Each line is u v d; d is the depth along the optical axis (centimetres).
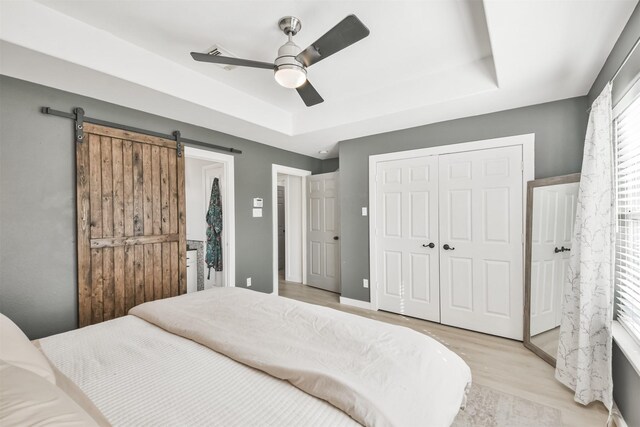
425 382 112
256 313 178
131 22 197
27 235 219
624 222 184
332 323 160
